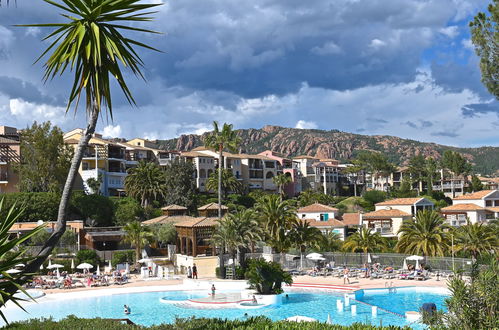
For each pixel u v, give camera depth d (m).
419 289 44.00
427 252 54.09
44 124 74.94
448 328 12.86
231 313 34.53
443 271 50.31
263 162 141.75
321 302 38.56
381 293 42.66
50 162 74.00
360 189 178.12
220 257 50.28
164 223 64.12
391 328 12.84
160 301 39.50
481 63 21.78
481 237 51.88
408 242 55.91
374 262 55.06
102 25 10.23
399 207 85.06
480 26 21.77
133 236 57.91
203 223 54.84
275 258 55.66
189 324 14.33
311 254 54.25
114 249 67.94
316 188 163.25
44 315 34.22
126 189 87.75
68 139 93.62
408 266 52.88
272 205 58.94
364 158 171.38
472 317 12.52
